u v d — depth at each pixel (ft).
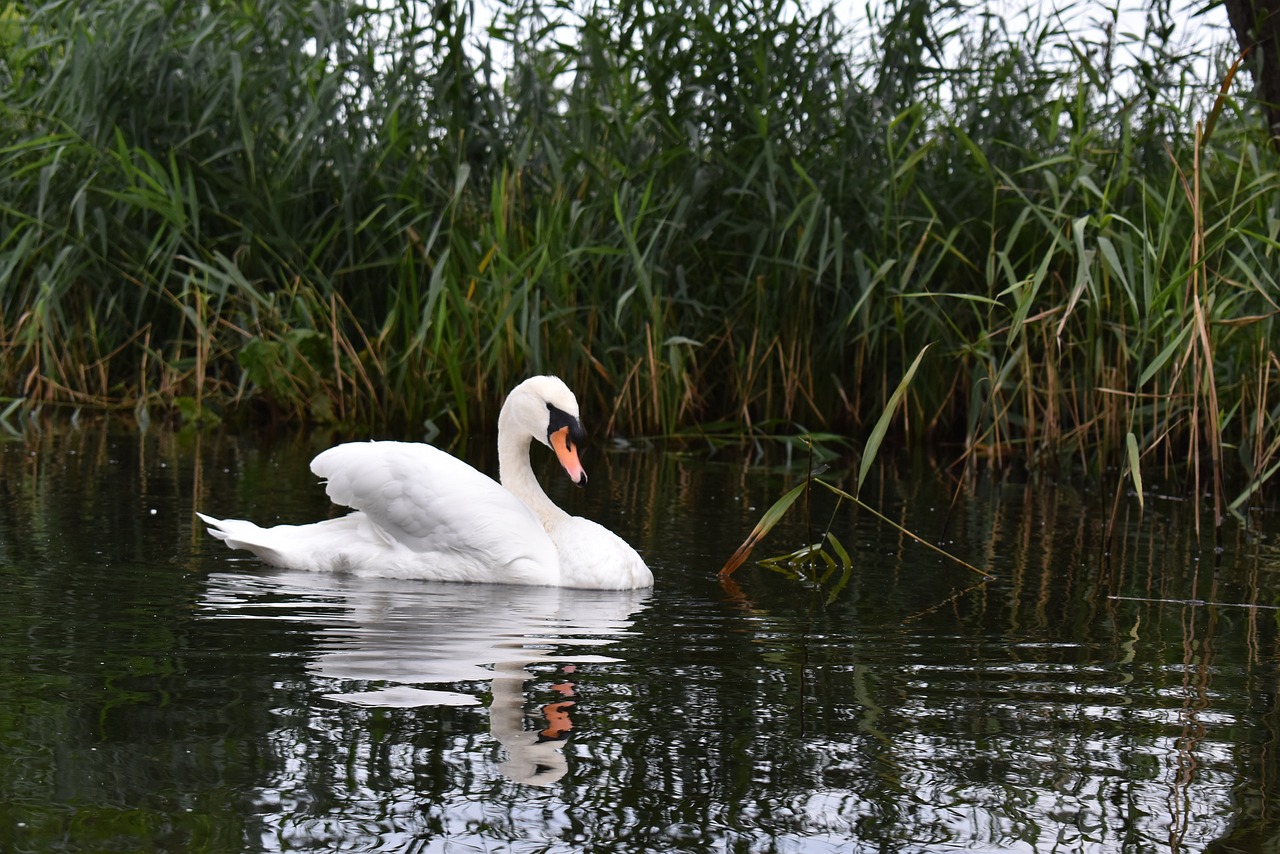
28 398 56.08
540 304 53.16
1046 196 49.83
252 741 17.16
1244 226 42.04
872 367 54.49
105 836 14.35
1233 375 43.55
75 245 54.03
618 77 51.19
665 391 52.39
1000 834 15.15
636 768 16.70
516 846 14.49
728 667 21.27
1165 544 33.65
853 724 18.56
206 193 54.85
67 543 29.78
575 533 28.91
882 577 29.07
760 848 14.65
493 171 53.06
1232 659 22.52
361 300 55.98
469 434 52.75
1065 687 20.61
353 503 29.55
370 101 52.60
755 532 28.99
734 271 54.65
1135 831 15.30
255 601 25.18
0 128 54.44
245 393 56.59
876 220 50.47
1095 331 46.91
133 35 52.65
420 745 17.21
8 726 17.48
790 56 50.26
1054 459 47.29
